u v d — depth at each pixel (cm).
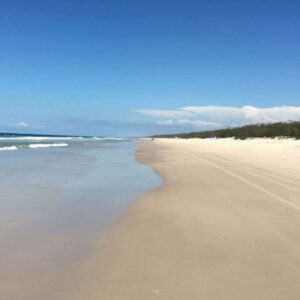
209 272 612
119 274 605
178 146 6003
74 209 1104
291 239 794
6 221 952
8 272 615
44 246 754
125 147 5650
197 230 869
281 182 1598
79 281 578
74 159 2964
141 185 1586
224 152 3778
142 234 840
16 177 1780
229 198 1264
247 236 817
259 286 557
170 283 569
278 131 7800
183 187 1520
